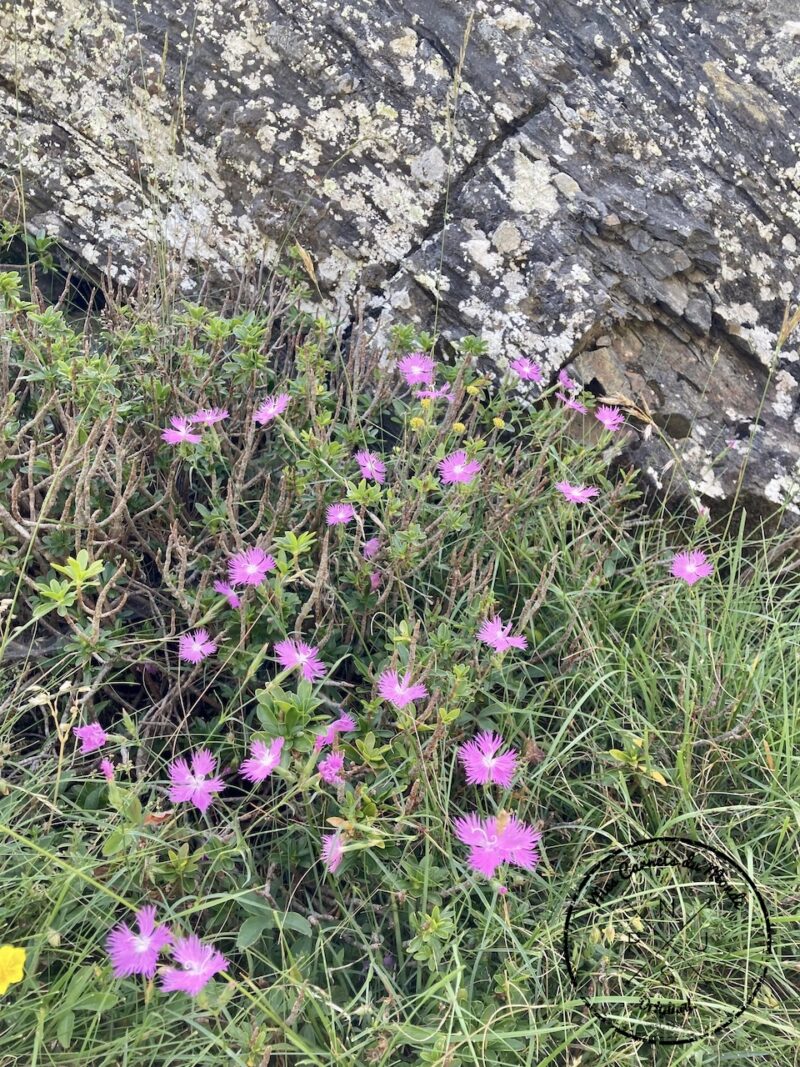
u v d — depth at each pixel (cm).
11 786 40
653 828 50
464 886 42
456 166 71
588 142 71
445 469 54
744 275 73
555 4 73
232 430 61
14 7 73
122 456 50
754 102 74
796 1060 43
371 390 68
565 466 61
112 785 38
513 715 53
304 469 54
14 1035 36
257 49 71
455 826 40
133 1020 38
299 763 40
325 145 71
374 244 72
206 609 50
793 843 51
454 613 53
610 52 72
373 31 70
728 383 73
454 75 70
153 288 68
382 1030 38
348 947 44
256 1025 35
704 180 72
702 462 70
